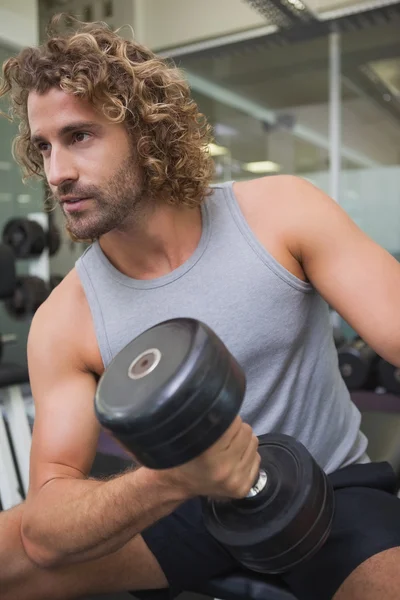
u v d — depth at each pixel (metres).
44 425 0.86
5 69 0.89
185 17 4.27
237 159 5.16
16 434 2.01
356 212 4.74
